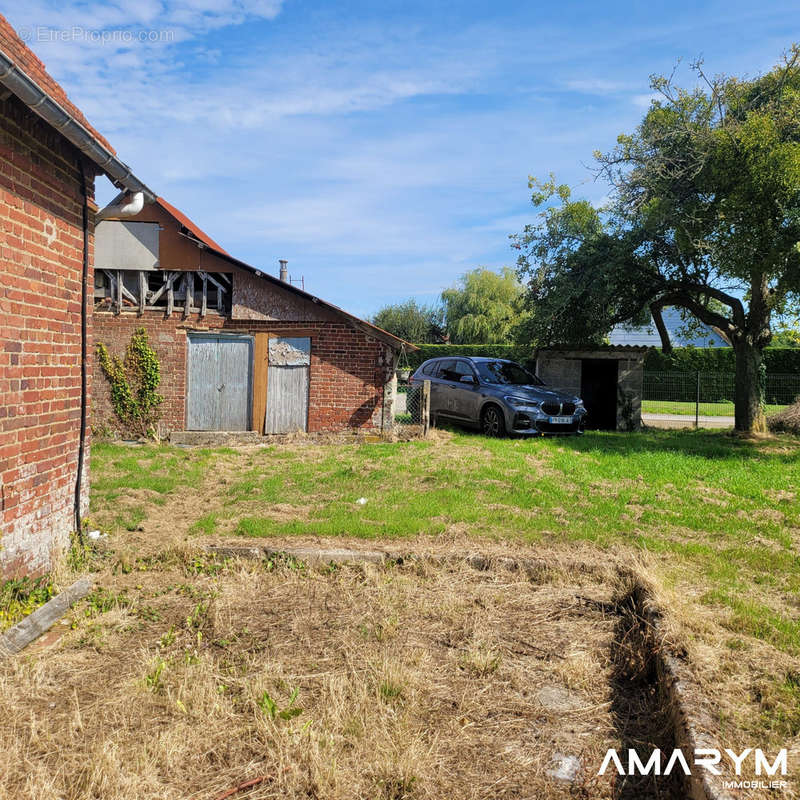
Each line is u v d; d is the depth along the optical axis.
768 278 15.96
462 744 3.21
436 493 8.41
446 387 15.91
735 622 4.37
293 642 4.28
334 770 2.90
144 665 3.88
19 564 4.79
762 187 12.90
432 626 4.58
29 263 4.81
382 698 3.56
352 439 13.61
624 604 5.02
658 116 15.51
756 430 16.36
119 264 13.70
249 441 13.59
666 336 19.16
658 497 8.45
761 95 14.84
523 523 7.05
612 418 19.92
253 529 6.59
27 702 3.47
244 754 3.08
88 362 5.92
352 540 6.36
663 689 3.58
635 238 16.66
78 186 5.61
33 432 4.93
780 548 6.40
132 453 11.59
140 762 2.93
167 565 5.66
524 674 3.94
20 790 2.74
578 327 18.00
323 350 13.79
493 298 45.53
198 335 13.88
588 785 2.93
